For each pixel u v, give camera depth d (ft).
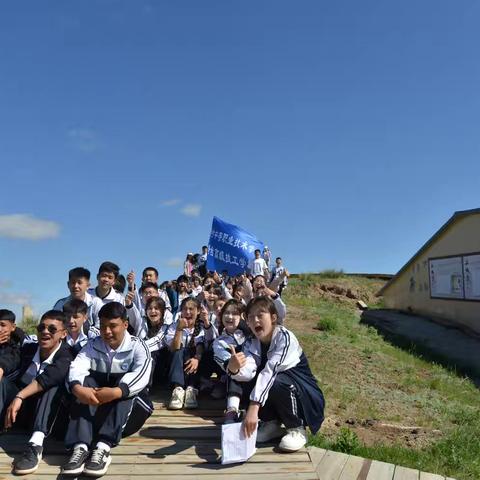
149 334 25.81
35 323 55.77
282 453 18.01
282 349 18.19
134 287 24.35
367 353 46.73
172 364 23.77
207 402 23.67
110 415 17.61
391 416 32.27
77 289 23.88
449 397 37.52
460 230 67.56
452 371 45.03
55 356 19.16
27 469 16.74
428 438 28.89
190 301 24.44
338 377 38.83
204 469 17.04
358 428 29.71
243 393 19.92
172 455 18.04
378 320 71.20
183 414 22.06
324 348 46.29
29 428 19.66
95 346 18.65
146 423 20.95
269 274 62.64
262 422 19.04
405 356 48.78
